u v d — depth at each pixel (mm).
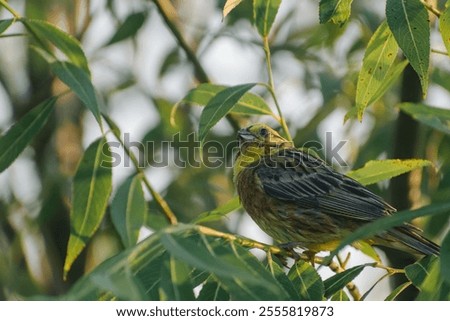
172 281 6910
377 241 10203
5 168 10070
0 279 14219
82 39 14938
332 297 8797
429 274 7324
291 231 11312
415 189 11992
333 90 13688
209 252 6668
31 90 15508
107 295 7363
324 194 11086
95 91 9367
